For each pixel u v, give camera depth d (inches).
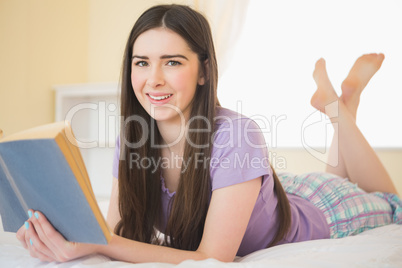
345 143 70.9
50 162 23.5
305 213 49.4
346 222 52.9
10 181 26.8
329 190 56.2
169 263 30.9
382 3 117.6
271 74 129.8
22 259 30.9
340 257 29.4
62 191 24.7
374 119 117.4
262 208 40.2
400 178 110.3
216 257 33.1
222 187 34.8
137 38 37.1
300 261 28.1
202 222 37.9
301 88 127.1
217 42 112.3
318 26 125.0
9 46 129.2
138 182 41.0
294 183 59.1
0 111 126.4
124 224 40.5
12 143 23.5
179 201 38.0
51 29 143.3
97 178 139.4
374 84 117.4
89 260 28.9
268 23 130.1
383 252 30.5
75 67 152.0
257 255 36.3
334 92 74.9
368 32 119.2
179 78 36.3
